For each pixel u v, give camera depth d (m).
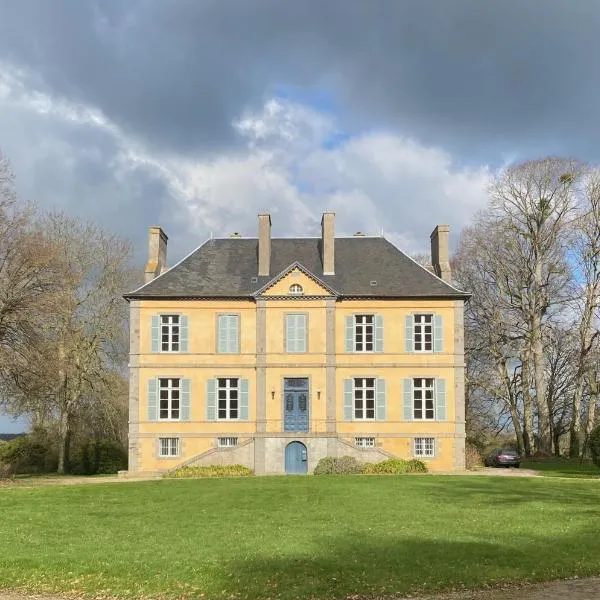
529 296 56.75
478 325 59.78
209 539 18.64
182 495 29.48
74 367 52.66
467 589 14.10
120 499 28.52
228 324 47.66
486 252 58.34
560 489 31.00
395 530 19.91
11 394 42.56
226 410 47.06
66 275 47.59
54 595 13.95
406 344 47.19
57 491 32.25
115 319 55.31
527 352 58.41
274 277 47.88
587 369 54.44
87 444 55.47
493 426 63.59
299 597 13.44
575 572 15.37
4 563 15.97
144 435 46.84
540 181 55.94
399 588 14.03
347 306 47.50
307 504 25.89
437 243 50.62
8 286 40.38
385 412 46.72
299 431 46.31
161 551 17.08
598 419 58.75
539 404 55.53
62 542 18.48
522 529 20.08
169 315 47.69
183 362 47.28
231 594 13.70
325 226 49.34
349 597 13.59
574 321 57.38
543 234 55.91
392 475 39.69
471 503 25.97
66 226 54.25
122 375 56.62
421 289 47.62
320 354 47.09
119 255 56.03
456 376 46.81
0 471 46.62
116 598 13.76
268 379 47.03
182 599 13.60
